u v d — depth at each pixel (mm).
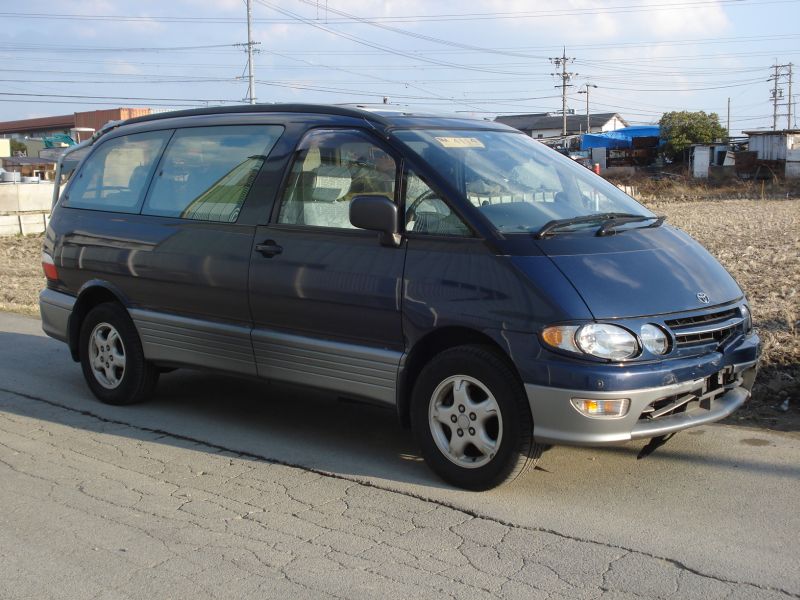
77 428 6270
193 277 6039
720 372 4750
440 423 4969
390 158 5250
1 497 4941
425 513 4621
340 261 5273
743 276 12477
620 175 60000
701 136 62750
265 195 5762
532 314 4520
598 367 4391
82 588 3844
